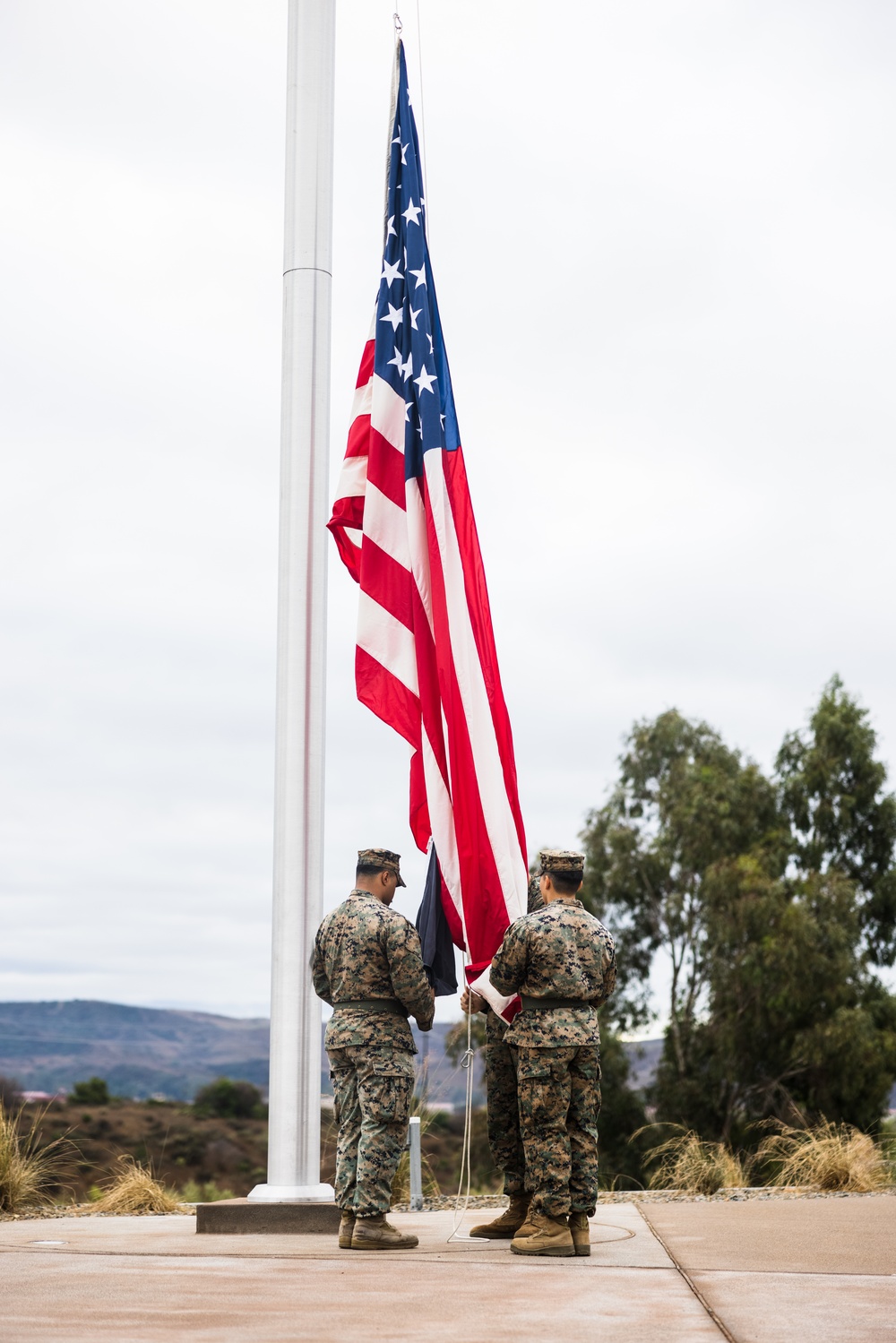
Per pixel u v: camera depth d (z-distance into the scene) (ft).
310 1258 15.58
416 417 22.93
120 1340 9.76
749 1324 10.77
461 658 20.76
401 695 21.13
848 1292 12.67
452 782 20.17
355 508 23.29
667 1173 34.65
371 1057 16.79
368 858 18.04
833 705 96.63
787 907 84.28
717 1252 16.22
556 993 16.20
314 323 23.43
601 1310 11.49
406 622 21.62
